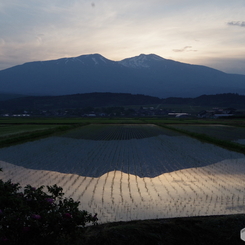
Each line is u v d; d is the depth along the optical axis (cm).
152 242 534
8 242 477
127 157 1917
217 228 584
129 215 759
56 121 7400
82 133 3931
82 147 2433
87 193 1004
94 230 603
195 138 3312
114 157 1911
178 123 6794
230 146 2517
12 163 1656
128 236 536
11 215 476
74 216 511
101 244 518
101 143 2756
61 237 530
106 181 1212
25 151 2161
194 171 1462
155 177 1308
